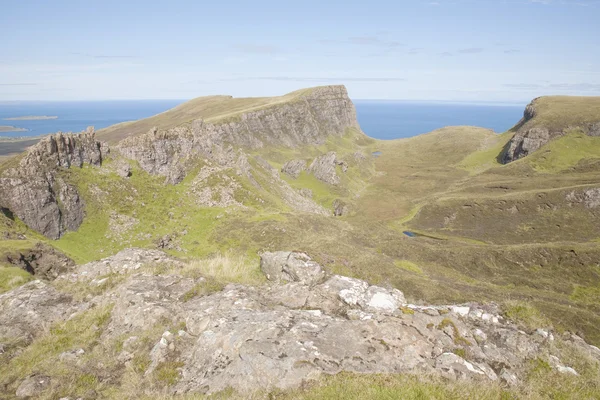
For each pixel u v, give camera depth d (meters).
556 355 12.09
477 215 144.62
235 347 11.06
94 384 11.26
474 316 13.74
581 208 133.25
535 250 105.06
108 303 16.28
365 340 11.29
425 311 13.20
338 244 70.56
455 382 9.88
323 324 12.23
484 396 9.41
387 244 100.44
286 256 18.84
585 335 65.94
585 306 84.56
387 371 10.23
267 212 81.25
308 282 16.62
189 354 11.91
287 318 12.55
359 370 10.14
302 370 9.91
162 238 63.50
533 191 148.00
